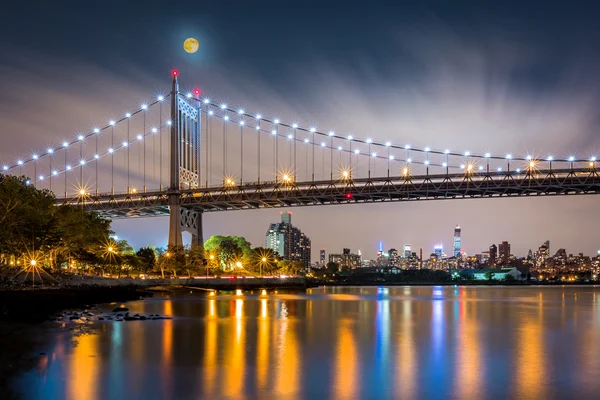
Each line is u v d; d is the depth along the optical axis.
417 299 112.25
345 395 24.22
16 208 68.38
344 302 94.00
